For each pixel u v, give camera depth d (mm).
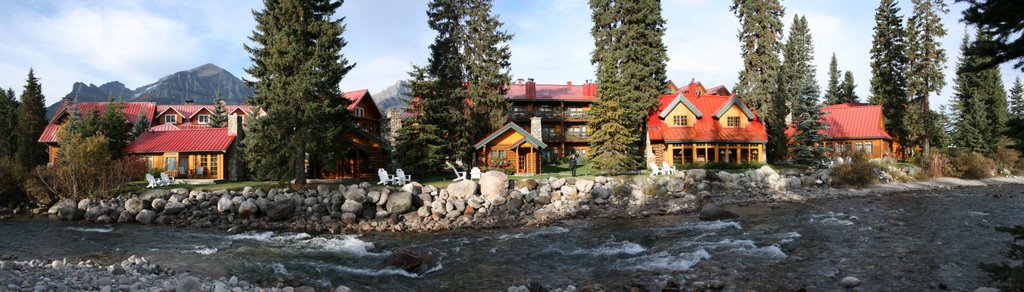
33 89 51312
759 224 21219
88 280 11430
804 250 15625
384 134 41312
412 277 14031
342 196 26203
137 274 12875
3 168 29156
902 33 52625
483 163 41375
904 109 53531
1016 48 10594
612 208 27781
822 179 36375
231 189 28484
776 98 46500
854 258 14344
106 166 29094
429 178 36344
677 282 12422
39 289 10078
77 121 44312
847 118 56594
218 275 13852
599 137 37344
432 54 41344
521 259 16062
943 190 35438
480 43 41531
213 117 62625
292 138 29016
